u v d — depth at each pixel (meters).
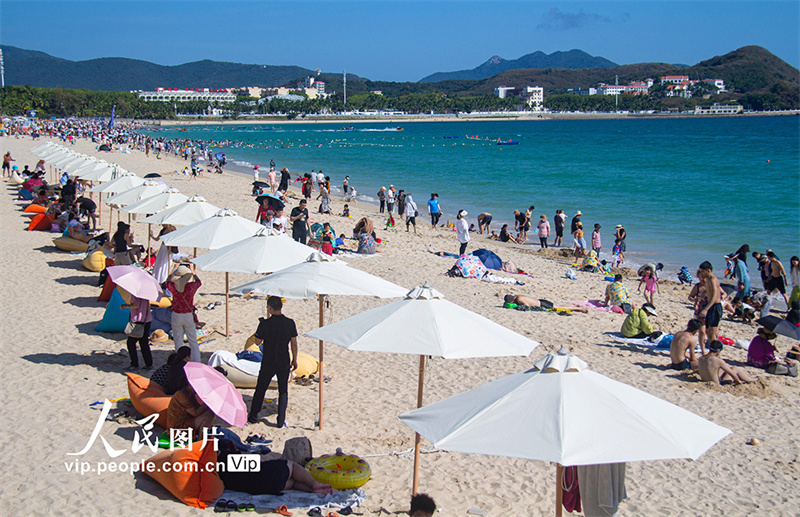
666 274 20.83
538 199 38.72
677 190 42.44
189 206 12.79
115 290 11.34
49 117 182.00
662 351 12.34
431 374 10.56
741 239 26.11
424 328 6.16
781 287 16.19
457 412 4.77
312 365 10.15
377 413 8.87
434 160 73.25
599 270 20.66
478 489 7.07
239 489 6.42
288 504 6.23
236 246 9.40
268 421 8.28
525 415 4.45
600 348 12.35
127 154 65.19
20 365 9.53
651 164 64.44
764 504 7.10
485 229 29.11
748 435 8.86
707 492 7.38
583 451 4.13
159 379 8.18
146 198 15.27
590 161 69.62
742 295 15.86
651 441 4.25
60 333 11.16
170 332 11.31
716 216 31.84
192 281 9.05
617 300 15.39
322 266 7.93
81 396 8.53
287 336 7.97
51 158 29.67
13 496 5.97
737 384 10.66
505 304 14.96
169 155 74.12
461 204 36.91
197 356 9.16
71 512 5.79
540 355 11.76
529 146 105.62
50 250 17.84
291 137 144.75
